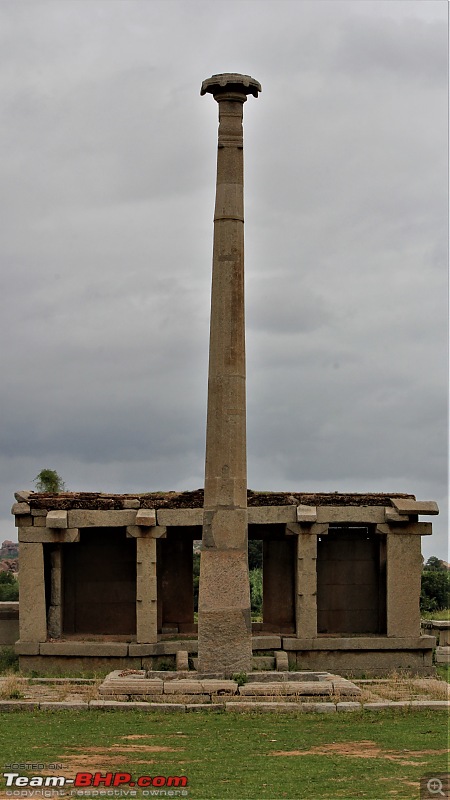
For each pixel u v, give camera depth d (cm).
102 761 2531
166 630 4384
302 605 4069
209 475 3309
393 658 4072
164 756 2581
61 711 3081
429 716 3047
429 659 4084
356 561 4428
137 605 4041
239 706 3081
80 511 4066
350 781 2369
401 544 4122
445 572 7138
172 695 3173
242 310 3316
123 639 4116
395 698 3328
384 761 2548
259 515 4091
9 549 15362
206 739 2750
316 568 4325
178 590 4447
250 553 8612
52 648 3997
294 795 2255
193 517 4053
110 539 4369
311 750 2658
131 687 3203
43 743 2700
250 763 2530
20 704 3109
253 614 6800
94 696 3259
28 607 4038
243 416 3309
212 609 3284
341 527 4441
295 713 3058
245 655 3297
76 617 4338
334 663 4053
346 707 3094
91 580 4353
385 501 4159
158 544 4350
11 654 4144
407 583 4109
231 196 3328
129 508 4084
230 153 3341
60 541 4059
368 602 4409
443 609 6712
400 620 4094
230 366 3291
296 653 4044
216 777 2403
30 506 4081
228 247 3312
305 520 4034
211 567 3291
